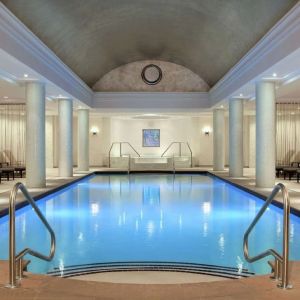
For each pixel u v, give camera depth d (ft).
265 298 10.09
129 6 37.55
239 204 33.60
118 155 83.25
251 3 29.35
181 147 82.23
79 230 23.38
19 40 27.55
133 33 47.26
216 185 48.62
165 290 10.68
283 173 57.00
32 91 37.50
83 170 63.62
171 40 50.47
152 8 38.78
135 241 20.74
